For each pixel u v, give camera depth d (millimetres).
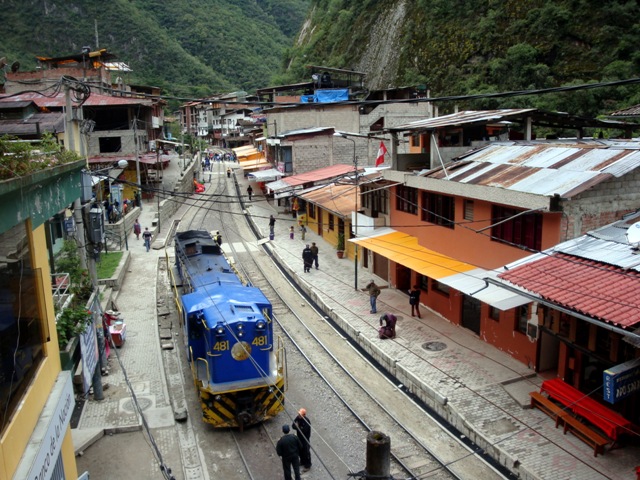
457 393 15625
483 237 18828
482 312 19266
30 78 54469
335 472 12820
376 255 27938
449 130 24625
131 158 45344
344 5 92938
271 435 14391
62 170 9820
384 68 75375
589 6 54000
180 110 97062
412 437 14219
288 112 46375
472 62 62250
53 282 16500
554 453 12672
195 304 15281
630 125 23641
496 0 63000
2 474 6215
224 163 81938
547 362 16719
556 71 52938
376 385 17266
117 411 15352
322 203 32219
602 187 15578
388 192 26156
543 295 12500
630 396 12406
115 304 23297
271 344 14734
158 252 34156
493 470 12695
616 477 11711
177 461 13180
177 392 16703
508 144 21078
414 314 22422
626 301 11359
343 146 44844
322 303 24328
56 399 8445
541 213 15984
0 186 6586
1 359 6602
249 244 36562
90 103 43844
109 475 12570
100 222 16781
